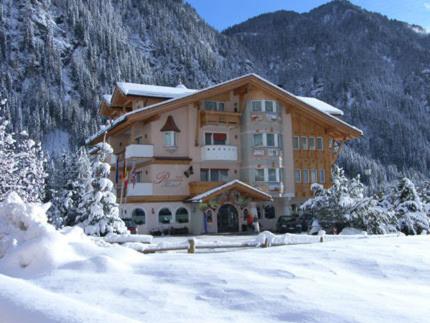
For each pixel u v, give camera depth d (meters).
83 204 23.84
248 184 39.38
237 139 40.66
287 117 41.66
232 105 40.53
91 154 45.47
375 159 158.75
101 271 8.77
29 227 10.07
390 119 179.75
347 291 7.75
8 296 4.37
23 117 133.25
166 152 37.41
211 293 7.48
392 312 6.54
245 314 6.49
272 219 41.00
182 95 37.50
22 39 172.88
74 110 139.38
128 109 43.94
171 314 6.43
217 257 10.90
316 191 31.61
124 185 34.66
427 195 36.12
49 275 8.45
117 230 23.67
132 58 182.38
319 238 16.92
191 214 37.66
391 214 29.23
